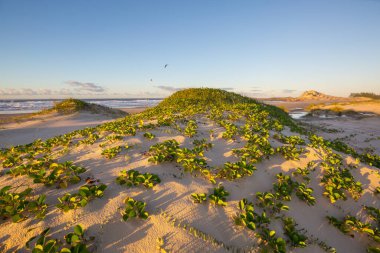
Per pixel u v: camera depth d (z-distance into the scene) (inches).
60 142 335.9
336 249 184.7
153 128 396.5
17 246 137.8
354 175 297.9
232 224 177.8
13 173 224.4
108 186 204.1
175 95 995.3
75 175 218.4
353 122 1214.9
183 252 143.3
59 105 1274.6
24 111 2039.9
